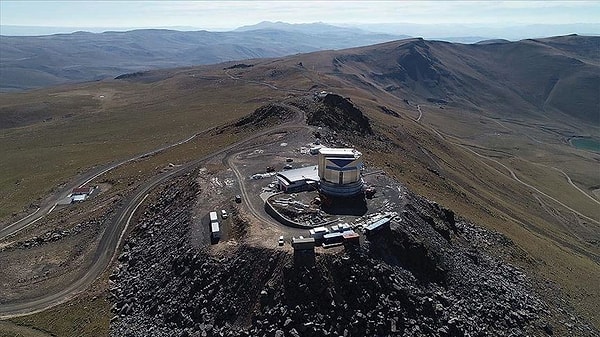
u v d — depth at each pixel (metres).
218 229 56.34
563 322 57.34
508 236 85.31
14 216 96.62
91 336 50.12
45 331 52.44
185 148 114.50
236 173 75.88
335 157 62.66
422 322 46.44
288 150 88.44
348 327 43.97
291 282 46.59
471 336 47.62
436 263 55.97
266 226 56.00
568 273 78.94
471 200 108.50
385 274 48.94
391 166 98.19
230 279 49.22
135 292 55.69
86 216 82.62
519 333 51.66
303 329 43.34
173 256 56.38
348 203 61.81
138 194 84.50
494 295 56.62
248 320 45.59
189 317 47.97
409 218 60.12
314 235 51.59
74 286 60.88
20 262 69.75
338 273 47.59
